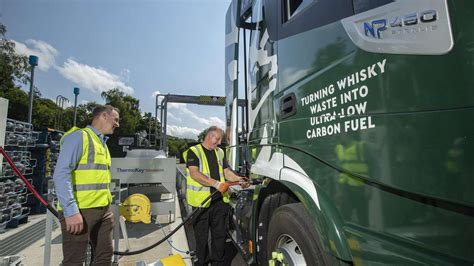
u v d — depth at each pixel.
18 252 4.04
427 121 1.02
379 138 1.24
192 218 3.34
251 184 2.83
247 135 3.20
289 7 2.21
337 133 1.52
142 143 11.99
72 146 2.45
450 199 0.94
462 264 0.94
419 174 1.05
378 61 1.25
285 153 2.11
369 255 1.29
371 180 1.28
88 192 2.54
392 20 1.19
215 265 3.32
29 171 5.95
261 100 2.69
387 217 1.21
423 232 1.06
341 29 1.53
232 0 3.98
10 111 24.28
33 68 7.38
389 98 1.19
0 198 4.61
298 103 1.95
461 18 0.92
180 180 8.19
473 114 0.88
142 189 5.61
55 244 4.37
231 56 3.91
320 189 1.66
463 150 0.90
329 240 1.48
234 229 3.74
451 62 0.94
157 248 4.30
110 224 2.91
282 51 2.24
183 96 10.89
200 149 3.43
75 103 14.54
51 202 3.17
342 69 1.50
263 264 2.46
